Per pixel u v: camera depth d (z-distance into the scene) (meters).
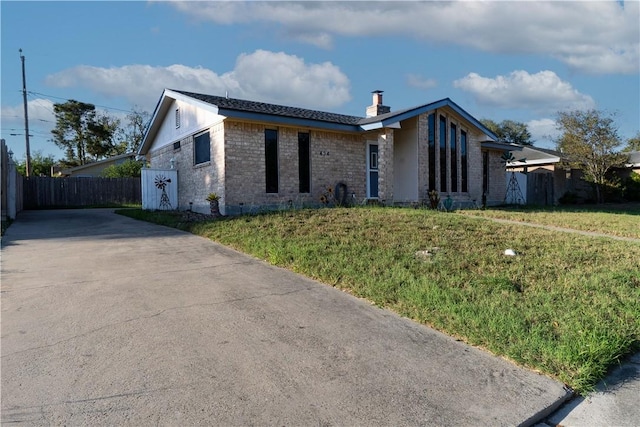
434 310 4.21
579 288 4.89
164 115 16.56
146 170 14.81
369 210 10.60
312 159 13.14
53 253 6.94
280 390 2.82
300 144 12.98
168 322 3.94
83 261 6.33
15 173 13.70
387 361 3.29
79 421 2.42
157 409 2.56
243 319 4.06
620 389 3.05
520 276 5.32
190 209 14.06
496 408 2.70
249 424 2.44
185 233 9.14
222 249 7.28
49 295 4.66
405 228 8.17
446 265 5.67
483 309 4.14
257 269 5.89
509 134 45.72
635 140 32.81
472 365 3.25
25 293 4.73
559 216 12.52
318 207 12.33
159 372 3.01
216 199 11.48
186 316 4.10
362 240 7.11
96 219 12.44
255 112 11.48
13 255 6.77
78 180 21.69
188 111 14.18
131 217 12.90
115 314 4.11
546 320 3.94
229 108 11.05
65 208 20.00
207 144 12.92
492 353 3.45
